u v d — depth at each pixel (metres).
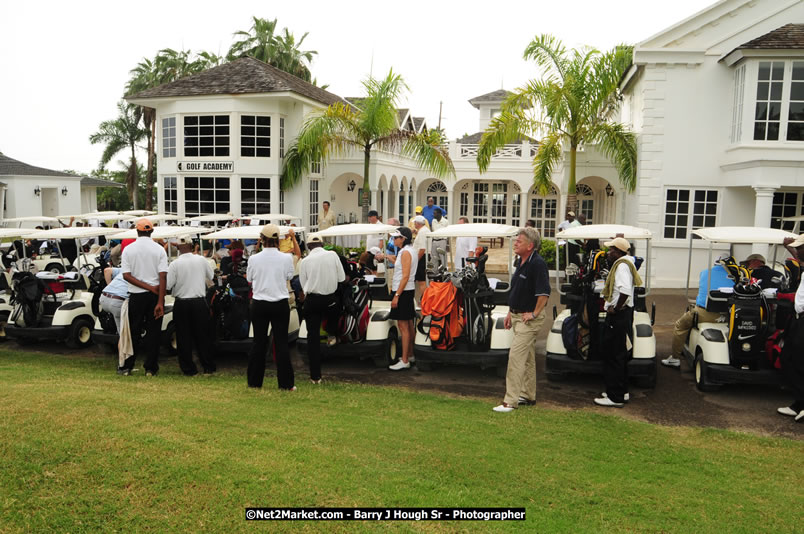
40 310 9.68
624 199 19.30
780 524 3.95
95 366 8.47
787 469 4.96
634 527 3.83
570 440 5.49
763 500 4.32
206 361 8.00
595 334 7.08
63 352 9.62
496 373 8.09
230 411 5.59
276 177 20.59
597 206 28.28
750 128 14.53
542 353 9.58
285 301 6.84
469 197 31.77
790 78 14.23
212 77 21.36
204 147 20.62
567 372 8.12
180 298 7.75
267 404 6.02
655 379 7.57
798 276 7.16
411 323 8.38
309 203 22.06
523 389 6.79
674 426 6.22
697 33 15.49
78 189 38.22
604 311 7.06
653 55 15.59
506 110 18.77
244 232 9.92
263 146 20.50
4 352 9.53
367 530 3.61
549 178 19.16
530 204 30.94
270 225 6.89
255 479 4.10
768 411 6.80
